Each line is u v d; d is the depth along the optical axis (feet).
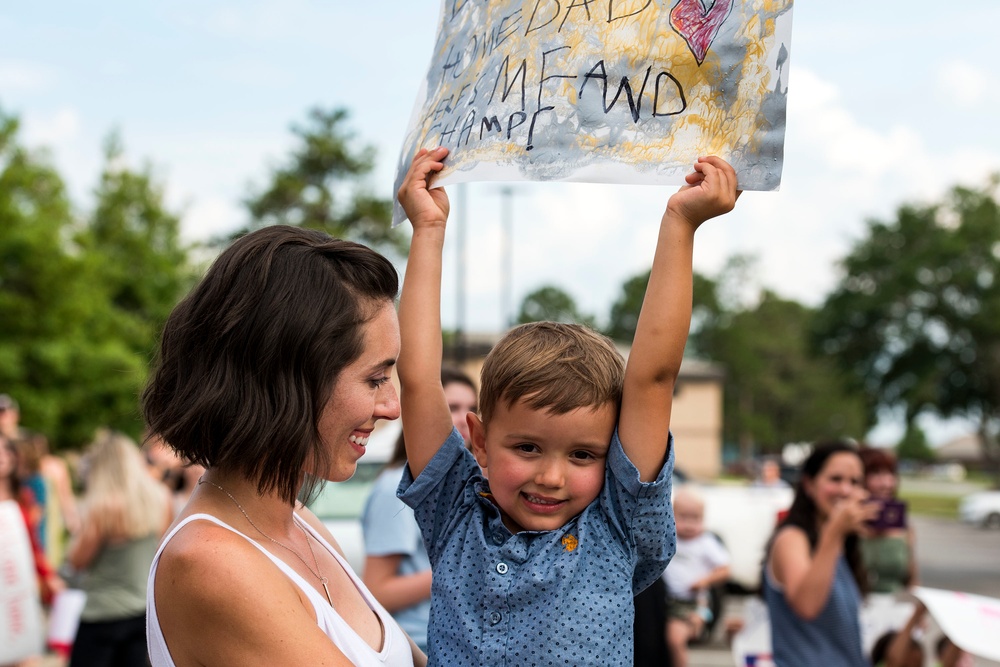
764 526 36.35
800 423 292.40
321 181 153.58
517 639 5.75
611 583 5.89
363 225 152.25
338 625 5.51
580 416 5.86
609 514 6.00
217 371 5.24
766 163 5.60
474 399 13.02
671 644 18.11
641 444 5.91
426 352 6.58
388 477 11.42
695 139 5.73
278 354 5.21
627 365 5.95
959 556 72.18
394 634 6.16
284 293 5.24
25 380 81.76
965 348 152.25
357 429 5.58
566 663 5.68
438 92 6.83
